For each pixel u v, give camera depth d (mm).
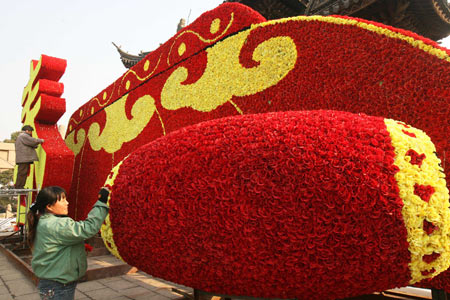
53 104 7699
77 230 2121
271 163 1807
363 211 1651
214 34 4465
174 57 5191
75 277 2232
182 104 4770
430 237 1644
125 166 2357
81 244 2320
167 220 1954
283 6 6336
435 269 1707
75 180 8883
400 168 1709
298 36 3480
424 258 1667
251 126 2041
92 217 2172
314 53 3303
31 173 8453
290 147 1822
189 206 1896
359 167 1707
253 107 3697
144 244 2082
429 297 2957
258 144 1885
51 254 2146
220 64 4262
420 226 1638
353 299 2957
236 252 1812
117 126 6820
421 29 5781
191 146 2064
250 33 3975
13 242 8133
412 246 1633
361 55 2990
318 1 5254
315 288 1799
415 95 2641
